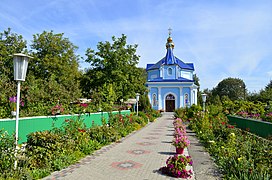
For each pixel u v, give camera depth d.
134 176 7.73
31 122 10.24
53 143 8.70
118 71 26.56
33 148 8.23
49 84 14.89
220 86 85.94
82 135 11.71
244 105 24.73
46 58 31.89
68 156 9.17
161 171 8.29
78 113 14.74
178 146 11.17
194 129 20.08
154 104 51.47
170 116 43.25
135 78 29.11
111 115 19.47
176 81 51.28
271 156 7.54
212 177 7.65
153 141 15.24
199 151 11.91
